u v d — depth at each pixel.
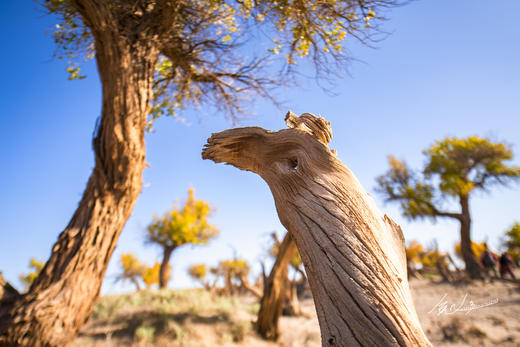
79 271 3.07
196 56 5.43
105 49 3.36
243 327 7.39
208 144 1.70
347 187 1.19
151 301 9.27
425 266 18.61
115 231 3.43
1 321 2.73
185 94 6.25
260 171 1.57
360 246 1.02
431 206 17.20
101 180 3.42
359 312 0.89
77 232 3.21
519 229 18.06
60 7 4.28
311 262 1.06
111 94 3.41
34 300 2.84
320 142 1.34
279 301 7.84
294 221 1.19
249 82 5.79
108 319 7.38
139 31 3.93
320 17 4.09
